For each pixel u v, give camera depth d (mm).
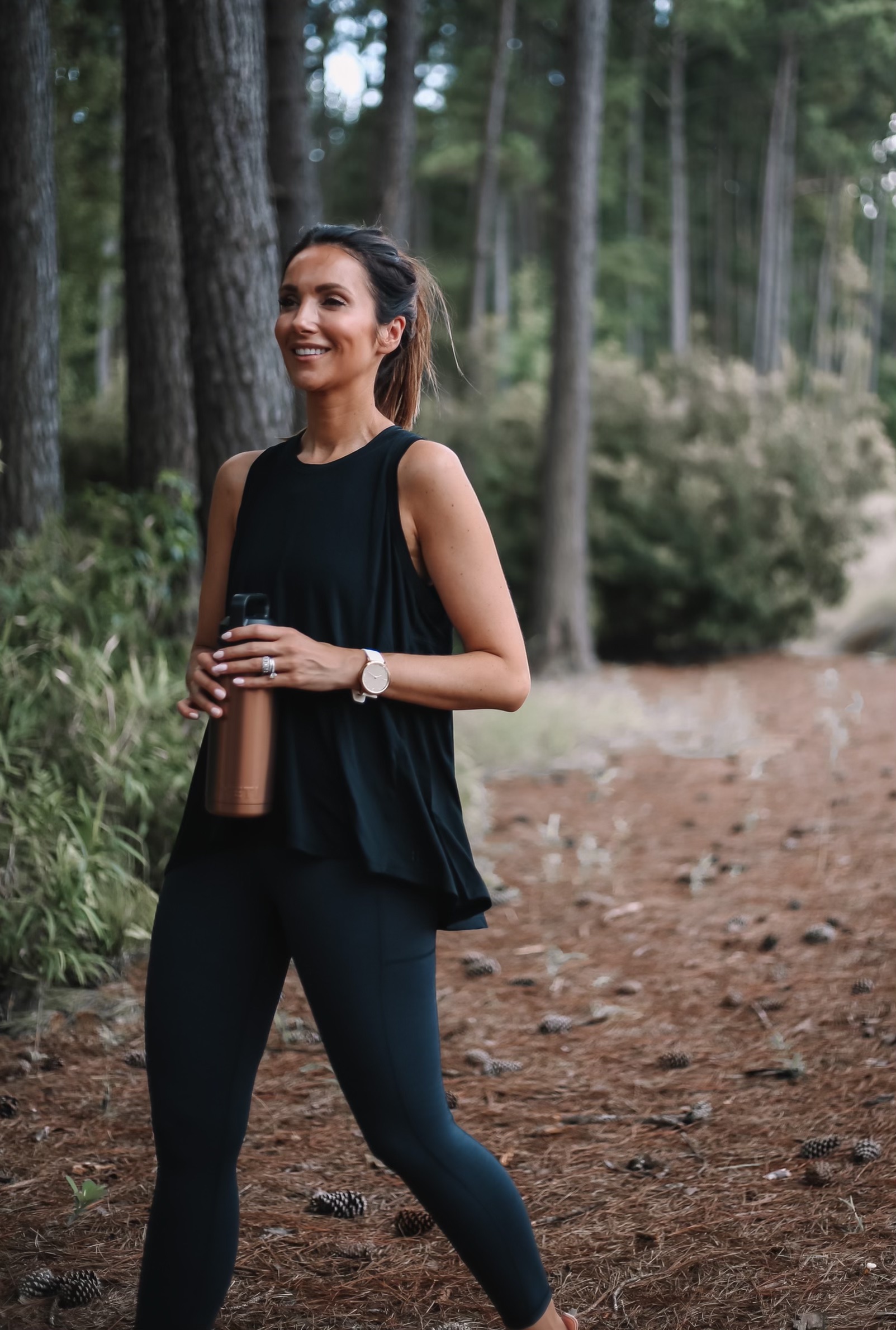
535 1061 3674
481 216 17656
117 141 12945
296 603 1909
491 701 1904
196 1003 1876
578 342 12742
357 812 1824
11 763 4414
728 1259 2463
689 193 39250
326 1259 2551
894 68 30641
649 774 8094
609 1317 2289
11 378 6461
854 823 6379
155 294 7156
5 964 4059
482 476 14602
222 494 2096
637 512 14406
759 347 29875
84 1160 3010
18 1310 2361
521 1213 1890
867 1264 2396
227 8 5188
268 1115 3305
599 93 12594
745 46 29734
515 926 5078
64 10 10617
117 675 5094
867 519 14789
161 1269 1888
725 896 5301
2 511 6488
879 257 39250
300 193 7844
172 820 4805
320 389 1933
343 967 1821
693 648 15000
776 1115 3172
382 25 24109
